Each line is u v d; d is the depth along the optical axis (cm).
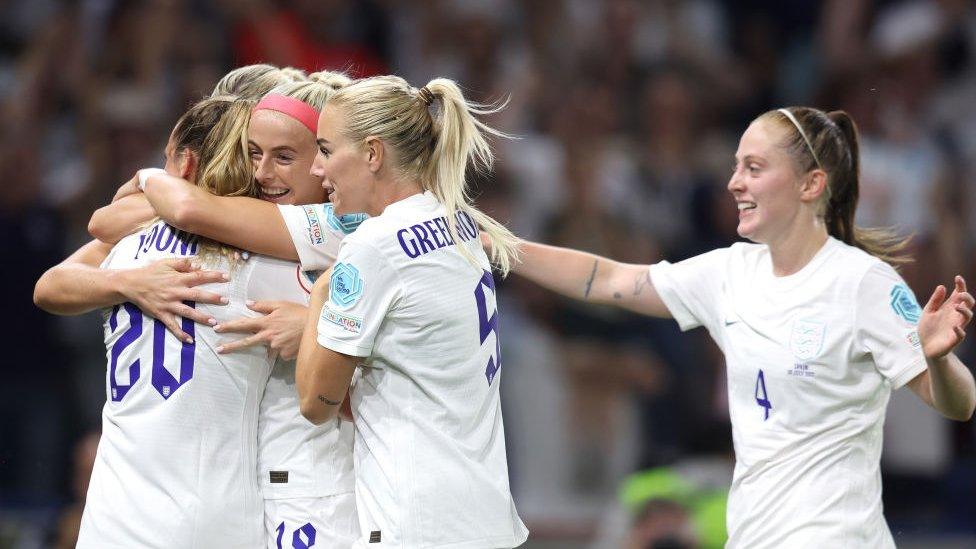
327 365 1390
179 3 3697
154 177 1488
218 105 1523
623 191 3622
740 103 4203
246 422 1470
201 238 1484
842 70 4122
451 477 1394
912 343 1509
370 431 1423
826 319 1538
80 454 2553
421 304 1394
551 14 4050
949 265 3644
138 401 1449
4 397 3080
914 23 4197
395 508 1381
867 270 1546
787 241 1590
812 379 1530
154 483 1427
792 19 4450
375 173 1429
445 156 1449
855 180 1642
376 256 1382
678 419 3105
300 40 3806
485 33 3897
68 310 1516
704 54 4197
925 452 3066
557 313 3153
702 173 3828
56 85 3650
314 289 1443
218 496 1432
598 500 3011
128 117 3494
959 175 3862
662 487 2580
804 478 1528
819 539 1502
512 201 3397
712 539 2509
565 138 3659
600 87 3931
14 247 3203
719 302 1650
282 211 1476
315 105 1512
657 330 3178
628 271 1734
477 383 1436
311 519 1464
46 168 3534
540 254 1742
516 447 3011
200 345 1446
